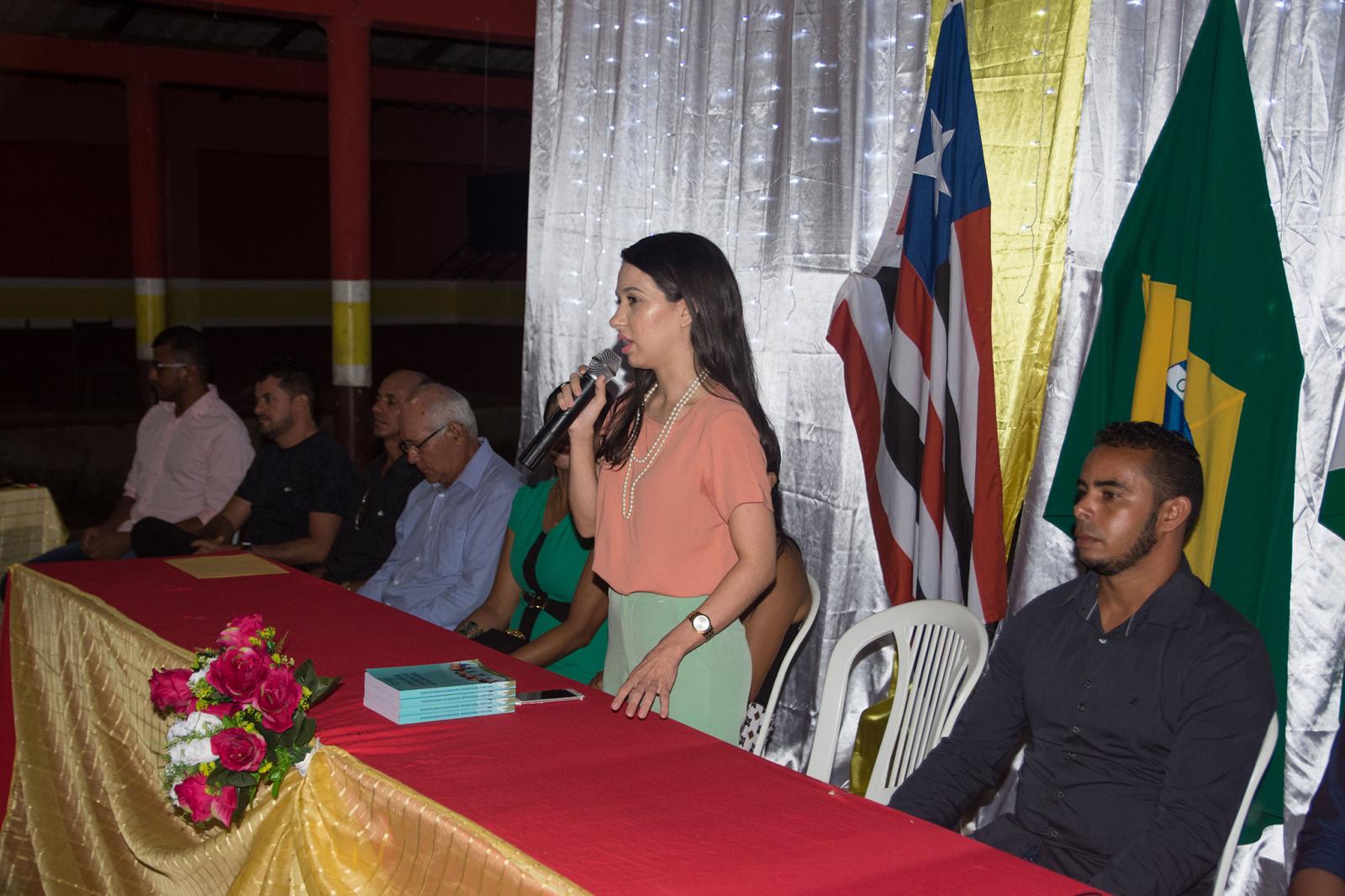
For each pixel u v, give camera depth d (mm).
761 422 2156
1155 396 2734
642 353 2104
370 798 1656
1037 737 2139
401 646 2402
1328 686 2660
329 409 12656
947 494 3098
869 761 3059
